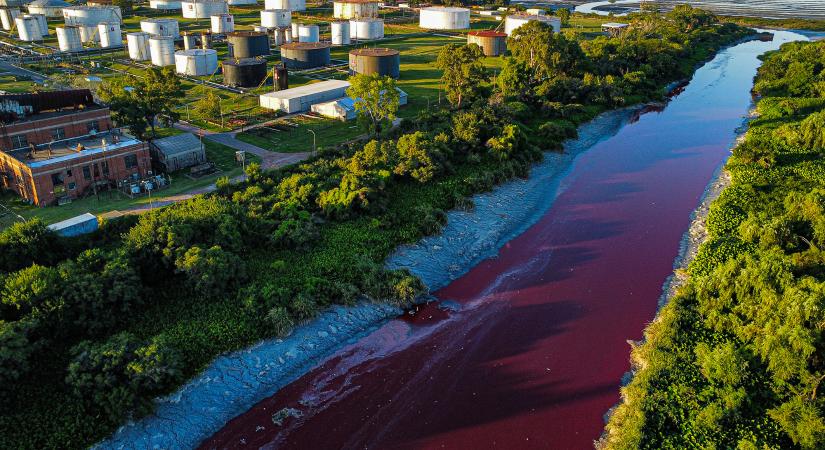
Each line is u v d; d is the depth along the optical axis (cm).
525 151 10569
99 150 8606
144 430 4894
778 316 5272
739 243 7231
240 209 7444
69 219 7325
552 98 13688
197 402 5191
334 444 4900
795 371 4891
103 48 19562
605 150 11562
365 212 8162
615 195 9481
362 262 6956
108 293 5744
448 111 12188
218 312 6078
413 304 6650
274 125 11844
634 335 6169
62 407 4869
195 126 11662
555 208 9044
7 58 17412
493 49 19425
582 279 7162
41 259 6356
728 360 5119
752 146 9925
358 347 5994
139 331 5753
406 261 7344
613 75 16138
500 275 7256
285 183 8431
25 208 8038
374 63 15612
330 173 9012
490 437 4959
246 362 5628
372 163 9088
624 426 4875
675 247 7850
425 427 5069
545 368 5722
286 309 6091
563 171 10494
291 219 7569
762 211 8025
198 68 15962
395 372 5675
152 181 8750
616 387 5475
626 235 8188
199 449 4834
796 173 9306
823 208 7112
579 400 5325
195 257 6188
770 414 4725
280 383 5512
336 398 5366
